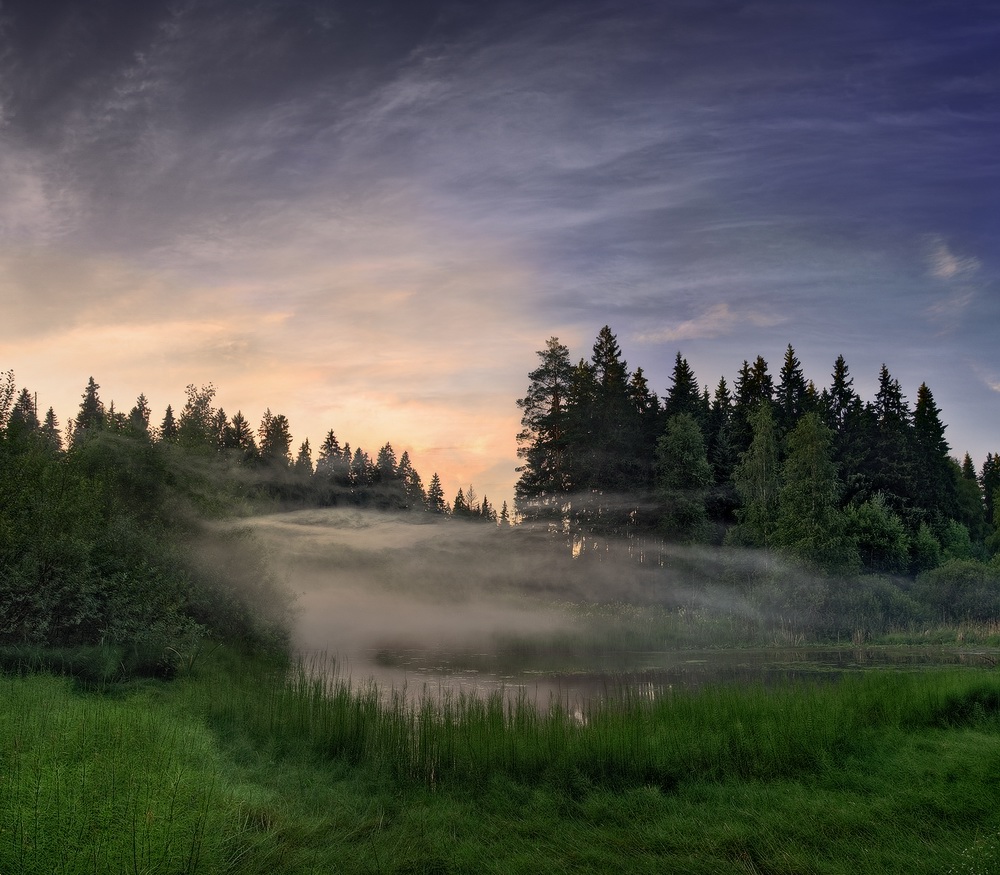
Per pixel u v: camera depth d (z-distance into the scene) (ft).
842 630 122.52
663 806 30.89
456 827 28.71
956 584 132.77
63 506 50.14
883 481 196.34
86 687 43.55
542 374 181.88
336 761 35.29
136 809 22.18
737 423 213.25
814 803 30.50
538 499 176.76
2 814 21.74
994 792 31.40
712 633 114.73
